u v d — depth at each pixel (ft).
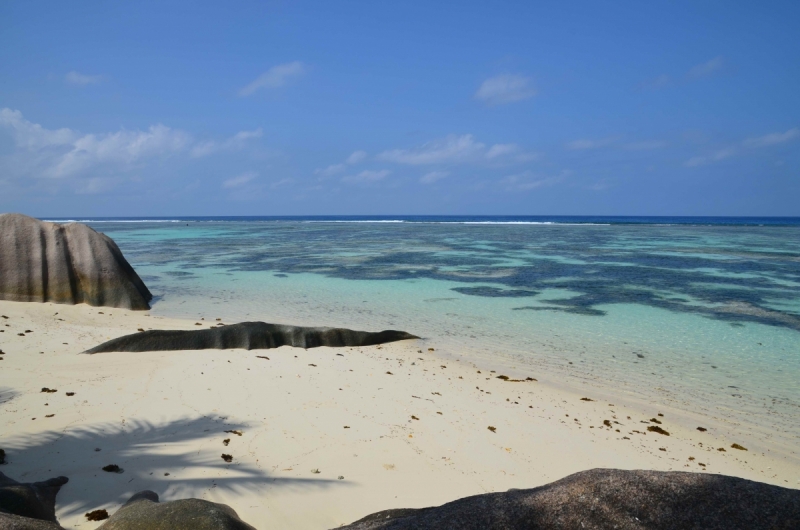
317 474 25.13
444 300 80.28
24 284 66.44
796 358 51.70
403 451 28.66
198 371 40.75
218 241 212.64
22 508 17.62
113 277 69.56
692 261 134.31
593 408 38.52
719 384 44.19
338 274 108.37
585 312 72.23
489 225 406.00
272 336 52.03
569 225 399.03
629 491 9.82
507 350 54.03
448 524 10.01
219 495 22.48
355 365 46.60
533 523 9.78
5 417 28.86
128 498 21.35
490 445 30.58
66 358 42.09
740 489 9.44
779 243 200.13
